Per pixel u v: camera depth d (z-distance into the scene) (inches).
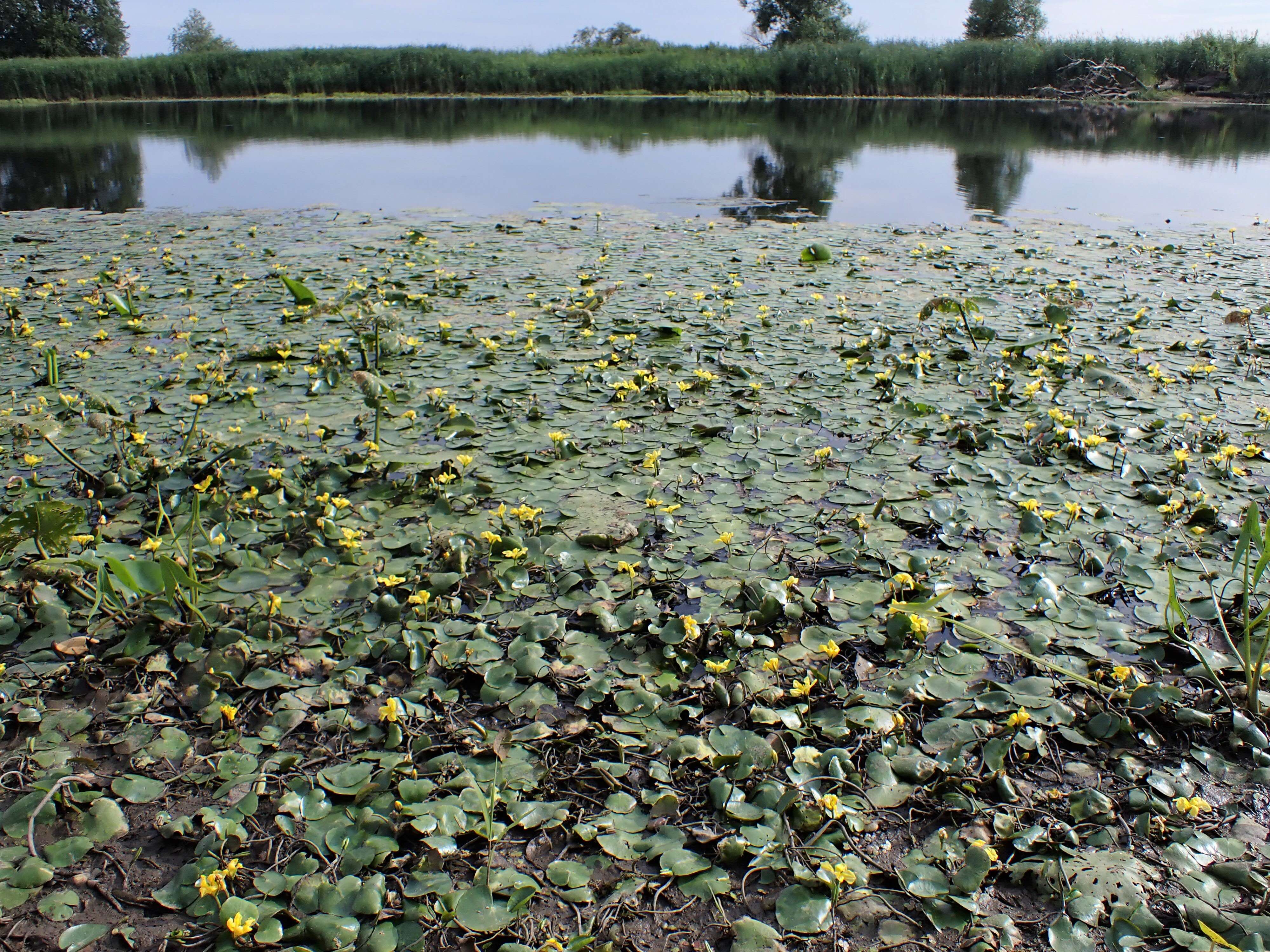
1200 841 75.7
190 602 104.1
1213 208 398.9
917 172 516.7
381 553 116.4
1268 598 106.1
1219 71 1085.1
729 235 336.8
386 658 96.7
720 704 91.0
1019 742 85.7
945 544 118.2
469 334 205.6
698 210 398.3
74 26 1727.4
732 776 82.1
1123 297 239.8
